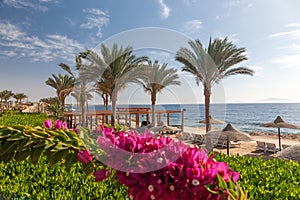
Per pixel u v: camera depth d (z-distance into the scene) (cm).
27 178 279
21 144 114
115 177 117
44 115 1531
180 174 99
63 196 228
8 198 228
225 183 95
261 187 250
